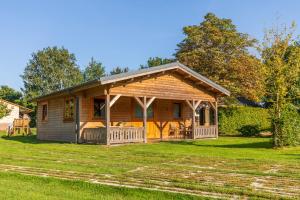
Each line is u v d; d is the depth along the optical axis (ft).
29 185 24.20
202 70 101.86
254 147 54.54
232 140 70.59
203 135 76.02
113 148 52.39
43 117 83.25
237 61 98.68
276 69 54.44
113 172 29.22
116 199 20.57
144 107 64.49
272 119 53.98
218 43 105.60
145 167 32.19
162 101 79.71
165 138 76.59
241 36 107.04
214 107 79.36
